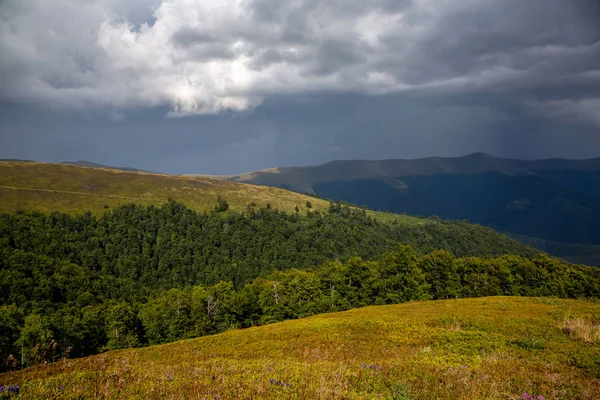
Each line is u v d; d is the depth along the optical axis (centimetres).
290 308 8494
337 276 9356
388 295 8581
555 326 2500
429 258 9369
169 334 7800
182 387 947
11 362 1598
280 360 1706
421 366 1298
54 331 6606
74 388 927
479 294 8631
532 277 8656
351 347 2322
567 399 1031
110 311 8231
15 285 10531
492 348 1856
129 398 862
